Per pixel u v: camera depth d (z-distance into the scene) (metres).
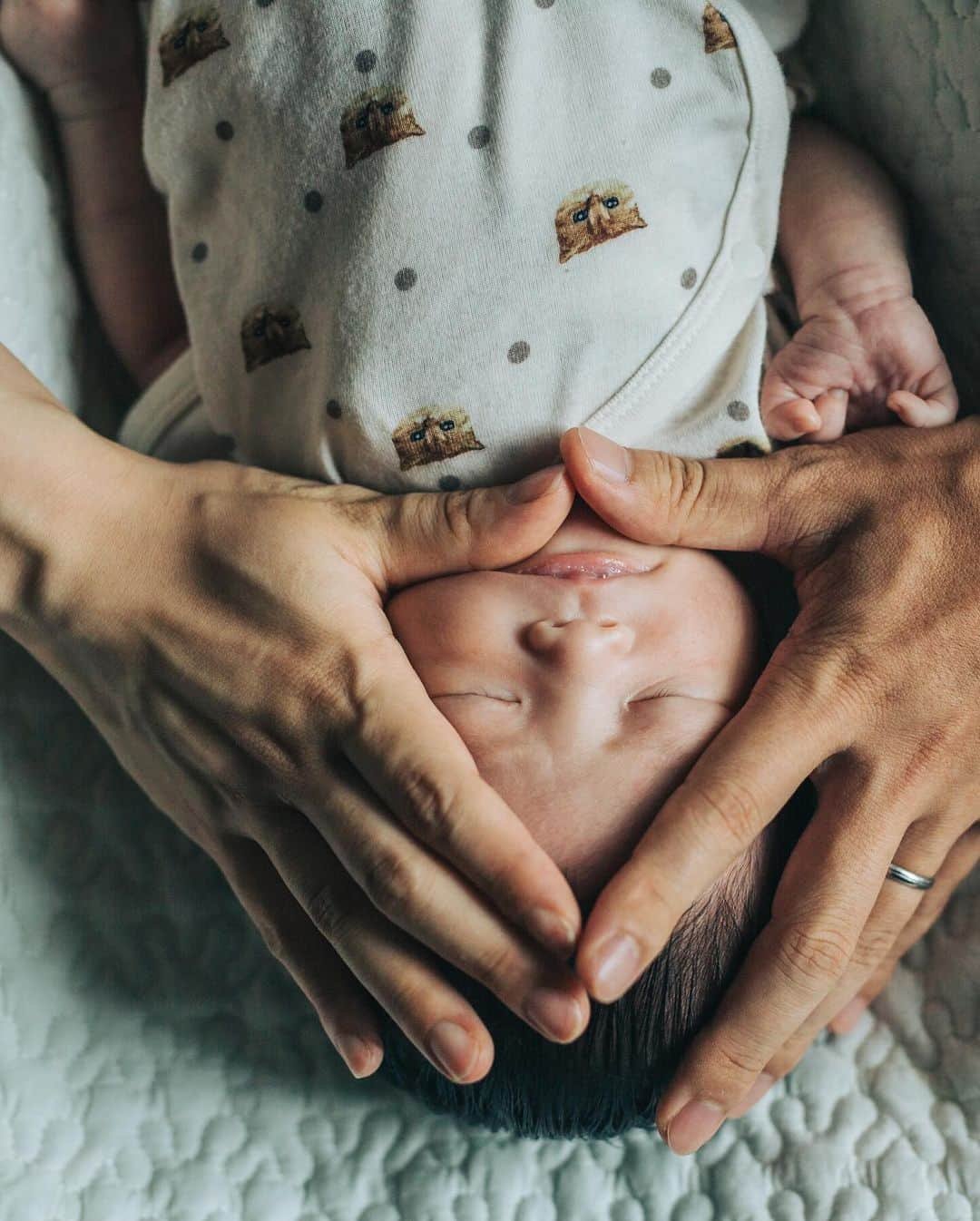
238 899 0.92
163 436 0.95
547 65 0.79
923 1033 0.92
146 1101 0.90
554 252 0.78
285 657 0.72
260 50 0.81
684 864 0.65
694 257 0.80
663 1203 0.87
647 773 0.71
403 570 0.77
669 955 0.72
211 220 0.88
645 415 0.80
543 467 0.80
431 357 0.79
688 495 0.75
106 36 0.95
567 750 0.72
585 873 0.70
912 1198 0.85
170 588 0.76
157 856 0.95
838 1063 0.91
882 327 0.83
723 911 0.73
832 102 0.92
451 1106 0.83
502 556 0.75
